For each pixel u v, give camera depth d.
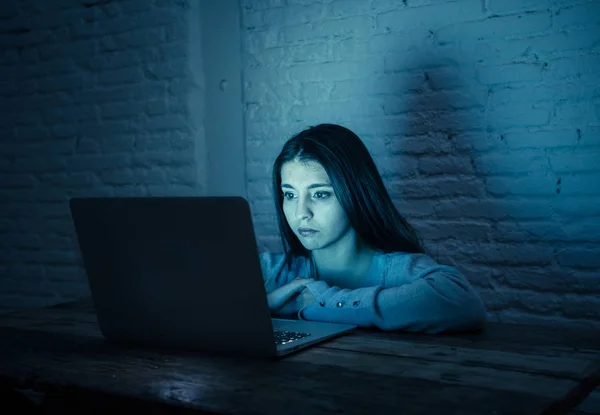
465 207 2.45
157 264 1.26
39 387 1.17
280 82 2.76
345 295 1.50
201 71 2.95
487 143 2.41
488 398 0.97
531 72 2.33
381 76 2.56
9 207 3.37
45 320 1.72
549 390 1.00
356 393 1.00
